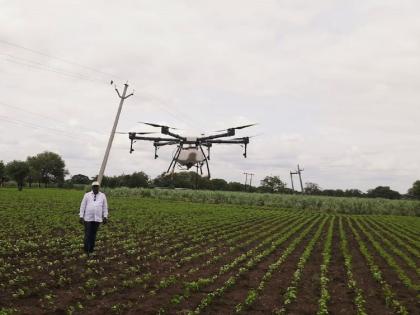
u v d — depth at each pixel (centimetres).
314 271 1516
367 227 3591
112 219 3061
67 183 13938
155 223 2994
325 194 14650
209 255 1789
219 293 1137
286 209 6275
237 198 7194
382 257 1884
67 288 1144
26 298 1040
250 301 1058
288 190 14000
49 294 1067
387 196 14625
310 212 5894
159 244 1988
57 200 4975
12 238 1964
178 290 1169
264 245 2181
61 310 950
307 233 2900
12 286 1130
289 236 2619
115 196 7750
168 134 2127
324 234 2867
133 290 1154
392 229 3456
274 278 1381
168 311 978
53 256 1577
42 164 14225
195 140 2183
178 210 4438
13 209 3459
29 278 1190
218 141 2191
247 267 1543
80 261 1505
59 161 14712
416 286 1280
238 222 3484
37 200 4819
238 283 1298
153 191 7756
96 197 1631
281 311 992
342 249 2080
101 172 3516
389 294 1175
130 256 1661
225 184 14088
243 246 2094
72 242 1877
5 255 1554
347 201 6519
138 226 2702
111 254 1681
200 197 7344
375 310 1055
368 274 1494
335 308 1063
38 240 1939
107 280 1238
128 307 989
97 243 1944
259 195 7212
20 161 7962
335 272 1512
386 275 1488
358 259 1820
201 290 1188
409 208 6322
